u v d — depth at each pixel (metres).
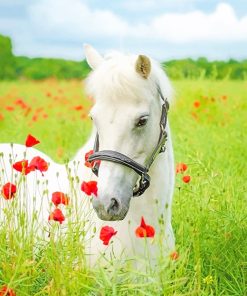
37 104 16.45
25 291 3.44
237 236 4.50
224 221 4.62
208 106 10.65
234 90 13.56
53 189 4.11
